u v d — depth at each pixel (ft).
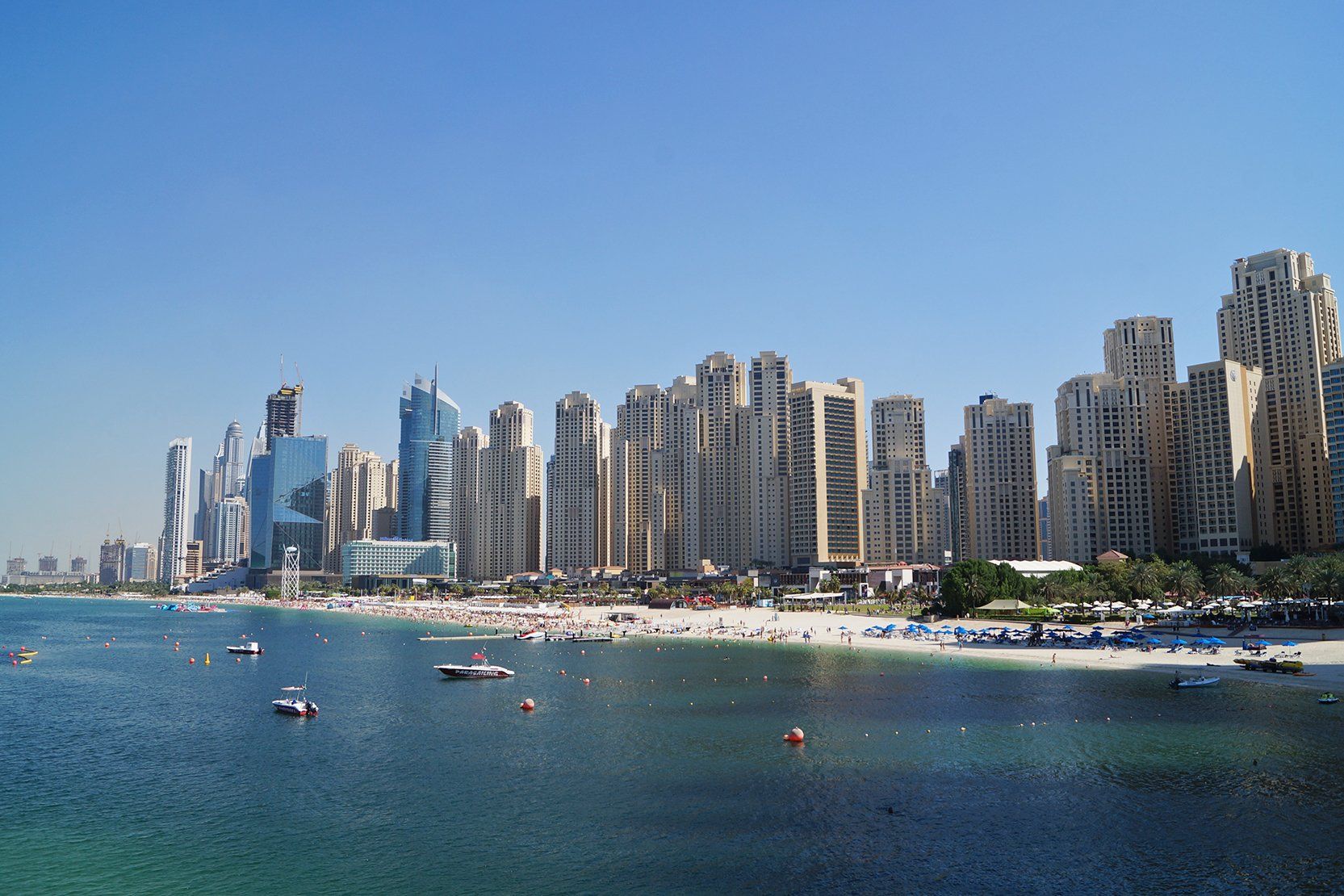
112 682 611.47
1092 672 566.36
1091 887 232.12
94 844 270.87
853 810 292.81
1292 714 419.33
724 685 557.33
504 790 320.29
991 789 313.32
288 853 262.26
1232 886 230.48
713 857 254.68
